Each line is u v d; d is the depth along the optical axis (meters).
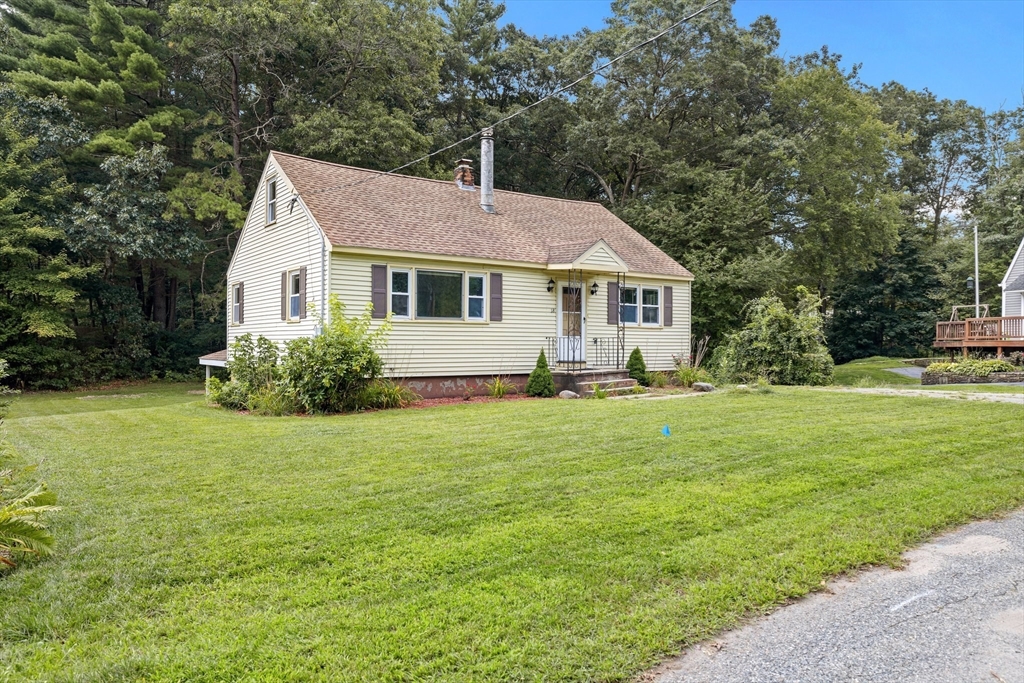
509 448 7.53
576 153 30.72
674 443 7.70
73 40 23.91
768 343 16.64
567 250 16.50
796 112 28.41
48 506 4.50
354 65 26.20
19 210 21.86
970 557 4.39
